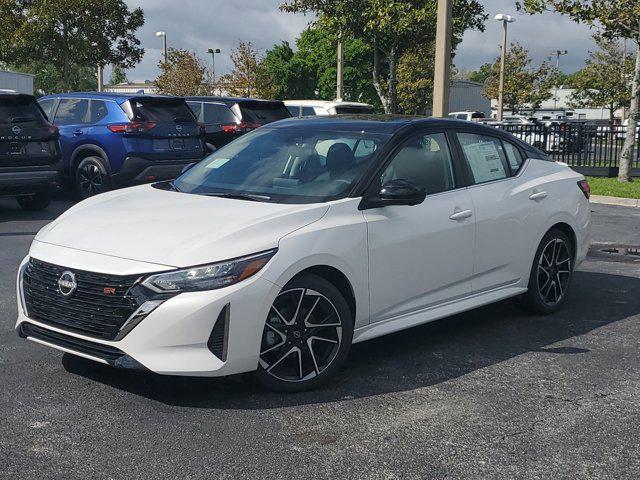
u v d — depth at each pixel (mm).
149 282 3912
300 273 4312
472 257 5418
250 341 4062
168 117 12289
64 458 3502
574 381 4711
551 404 4316
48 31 27391
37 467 3406
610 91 41281
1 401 4164
